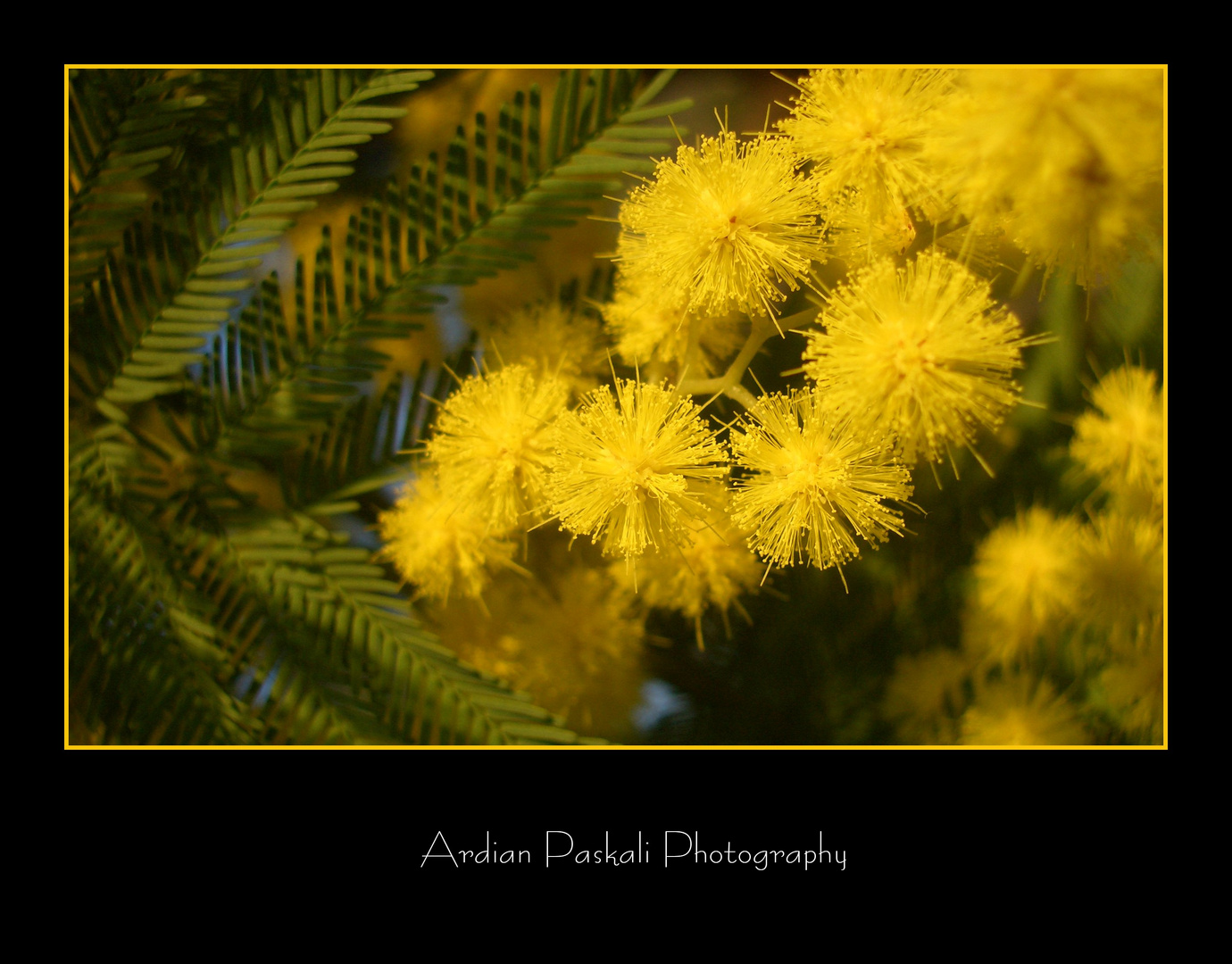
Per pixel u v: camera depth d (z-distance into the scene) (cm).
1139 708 15
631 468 14
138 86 14
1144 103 13
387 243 14
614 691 15
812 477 13
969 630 15
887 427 13
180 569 14
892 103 13
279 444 14
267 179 14
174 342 14
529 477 14
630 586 14
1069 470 15
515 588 15
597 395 14
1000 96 13
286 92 14
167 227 14
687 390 14
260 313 14
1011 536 15
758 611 15
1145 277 15
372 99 14
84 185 14
